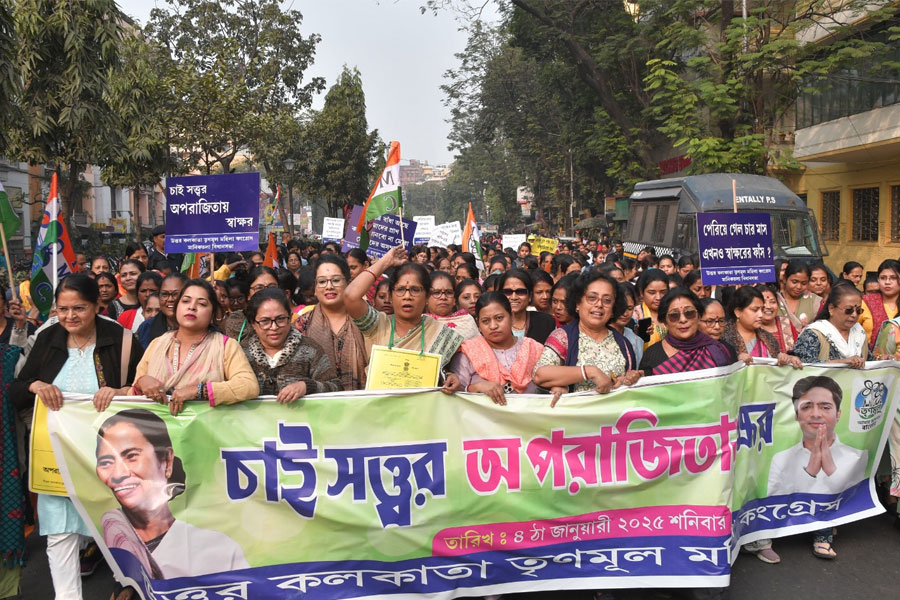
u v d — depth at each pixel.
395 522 3.91
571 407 4.04
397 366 4.11
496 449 4.00
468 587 4.01
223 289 6.02
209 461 3.80
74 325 3.95
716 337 4.68
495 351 4.41
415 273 4.13
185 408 3.79
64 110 11.13
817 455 4.84
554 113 37.28
